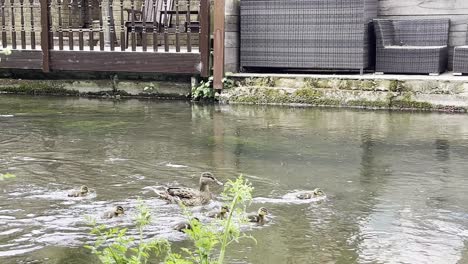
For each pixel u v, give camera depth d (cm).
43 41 1059
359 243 416
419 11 1048
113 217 455
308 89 949
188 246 401
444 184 549
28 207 481
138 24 1075
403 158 636
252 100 971
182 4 1242
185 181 559
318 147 684
